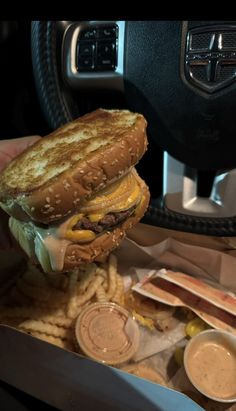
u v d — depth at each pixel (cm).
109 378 21
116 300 30
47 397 21
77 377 21
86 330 28
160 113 27
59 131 25
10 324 29
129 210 22
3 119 35
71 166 20
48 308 30
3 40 31
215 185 29
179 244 32
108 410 20
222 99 25
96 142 22
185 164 28
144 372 27
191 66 25
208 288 31
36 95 33
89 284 31
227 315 29
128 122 23
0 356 22
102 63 27
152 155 29
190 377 25
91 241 22
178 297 31
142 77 26
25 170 22
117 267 34
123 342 28
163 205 29
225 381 26
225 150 27
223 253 30
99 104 30
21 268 34
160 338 29
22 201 20
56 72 28
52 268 21
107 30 26
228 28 24
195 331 29
